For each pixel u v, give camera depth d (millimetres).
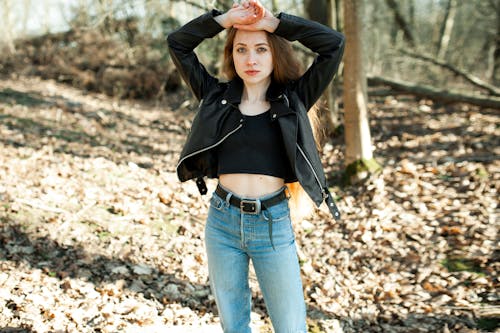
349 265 4922
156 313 3824
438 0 17938
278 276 2547
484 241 5027
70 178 6246
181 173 2738
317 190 2574
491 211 5703
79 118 9953
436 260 4852
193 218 5719
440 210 5926
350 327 3943
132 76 13422
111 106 11977
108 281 4164
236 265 2609
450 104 11070
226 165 2553
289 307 2582
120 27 13938
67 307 3686
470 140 8391
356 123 6879
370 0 14516
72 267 4273
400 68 15359
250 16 2475
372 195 6500
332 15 8961
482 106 10297
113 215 5395
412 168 7195
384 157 8047
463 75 11828
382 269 4812
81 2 14227
